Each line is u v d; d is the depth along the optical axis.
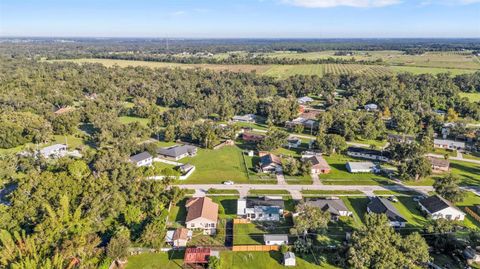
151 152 105.25
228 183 88.31
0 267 47.16
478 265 57.41
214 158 107.44
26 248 50.19
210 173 95.44
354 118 129.75
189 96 174.00
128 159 94.25
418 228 68.44
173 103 175.88
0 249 50.66
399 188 86.69
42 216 61.44
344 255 58.88
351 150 109.69
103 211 66.12
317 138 111.62
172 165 101.38
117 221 67.12
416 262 58.12
